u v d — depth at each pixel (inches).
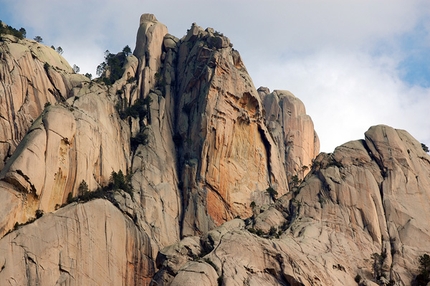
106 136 5610.2
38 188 4872.0
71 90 5979.3
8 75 5541.3
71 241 4761.3
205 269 4340.6
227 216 5757.9
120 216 5093.5
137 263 5044.3
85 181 5241.1
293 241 4793.3
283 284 4461.1
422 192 5251.0
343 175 5310.0
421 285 4682.6
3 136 5315.0
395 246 4938.5
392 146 5442.9
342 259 4805.6
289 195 5378.9
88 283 4724.4
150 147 5959.6
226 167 5925.2
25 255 4564.5
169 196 5708.7
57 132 5128.0
